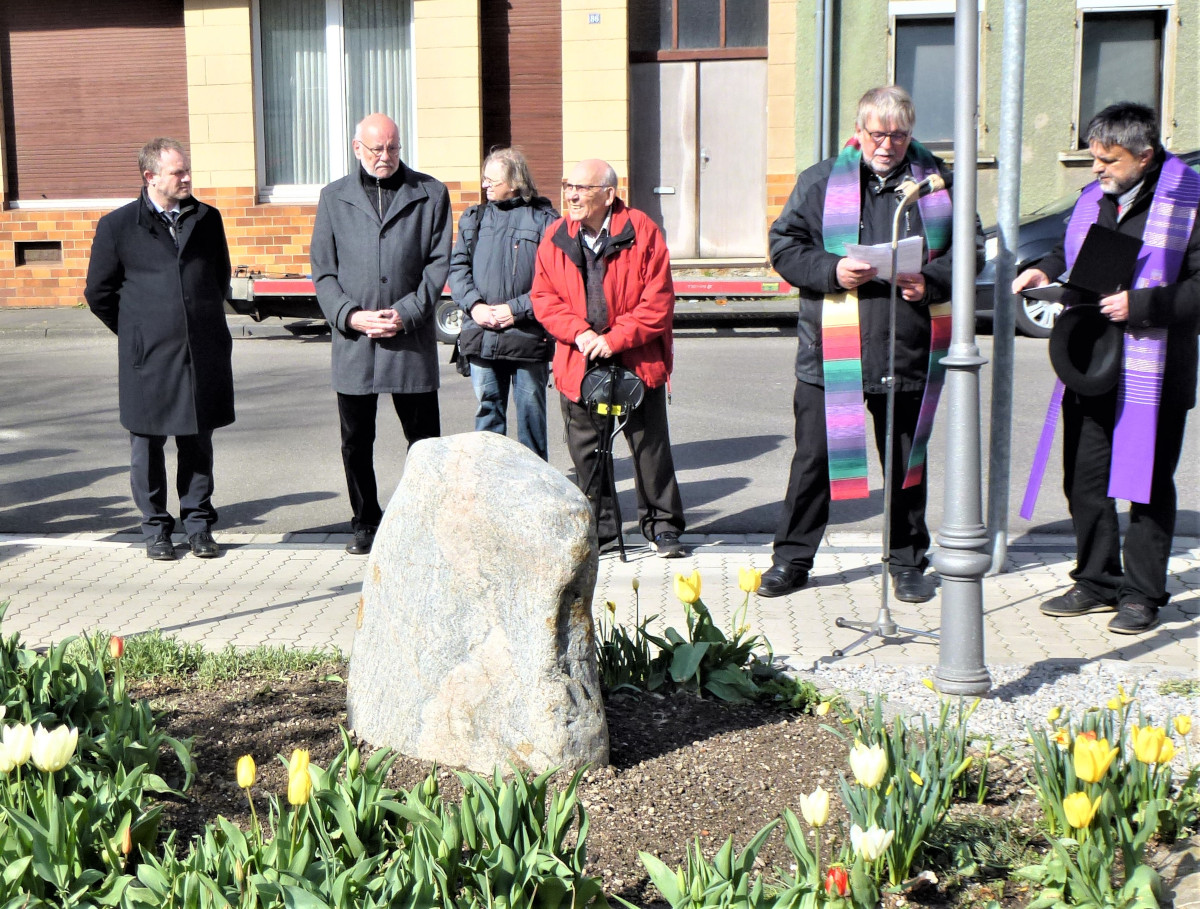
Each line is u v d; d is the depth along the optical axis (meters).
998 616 5.53
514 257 6.51
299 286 14.15
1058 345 5.12
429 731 3.76
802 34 17.06
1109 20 17.03
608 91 17.27
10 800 3.09
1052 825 3.38
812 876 2.84
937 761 3.49
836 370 5.59
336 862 2.85
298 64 18.09
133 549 6.94
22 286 18.52
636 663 4.45
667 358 6.39
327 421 10.39
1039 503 7.79
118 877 2.90
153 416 6.55
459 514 3.72
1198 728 4.21
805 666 4.86
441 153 17.55
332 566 6.54
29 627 5.51
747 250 18.19
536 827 2.97
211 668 4.65
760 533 7.19
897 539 5.82
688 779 3.75
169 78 18.14
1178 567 6.25
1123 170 5.04
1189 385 5.09
